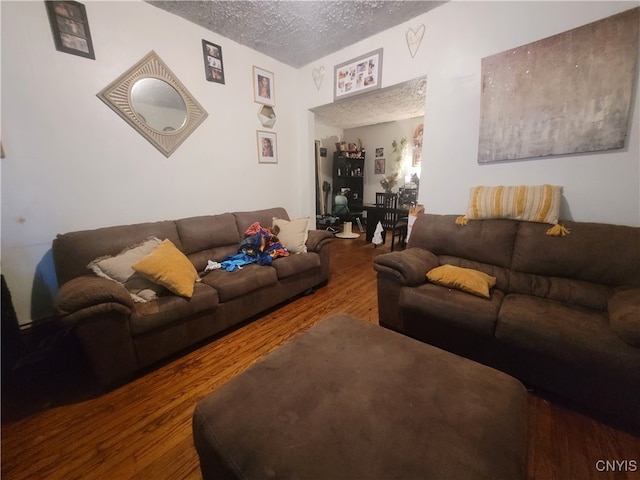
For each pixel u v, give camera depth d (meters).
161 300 1.60
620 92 1.49
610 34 1.47
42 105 1.68
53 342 1.72
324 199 6.52
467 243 1.90
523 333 1.29
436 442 0.71
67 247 1.66
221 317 1.88
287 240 2.59
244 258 2.36
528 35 1.75
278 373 0.98
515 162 1.91
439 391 0.89
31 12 1.60
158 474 1.02
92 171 1.91
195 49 2.35
